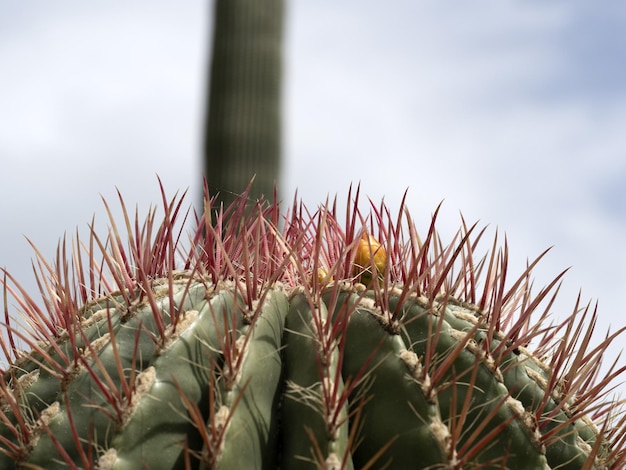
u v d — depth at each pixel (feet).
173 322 3.42
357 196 3.77
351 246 3.59
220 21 7.32
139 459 3.28
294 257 3.66
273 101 7.20
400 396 3.36
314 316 3.43
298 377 3.41
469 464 3.34
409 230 3.65
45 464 3.36
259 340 3.43
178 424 3.33
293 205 3.92
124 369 3.43
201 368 3.39
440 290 3.71
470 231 3.58
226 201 6.07
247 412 3.33
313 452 3.27
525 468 3.42
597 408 3.60
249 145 7.00
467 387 3.45
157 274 3.65
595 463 3.52
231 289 3.54
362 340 3.45
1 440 3.40
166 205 3.67
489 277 3.67
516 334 3.59
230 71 7.19
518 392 3.52
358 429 3.38
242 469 3.27
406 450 3.32
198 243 3.76
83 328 3.55
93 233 3.61
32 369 3.56
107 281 3.77
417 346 3.50
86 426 3.38
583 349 3.62
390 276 3.72
